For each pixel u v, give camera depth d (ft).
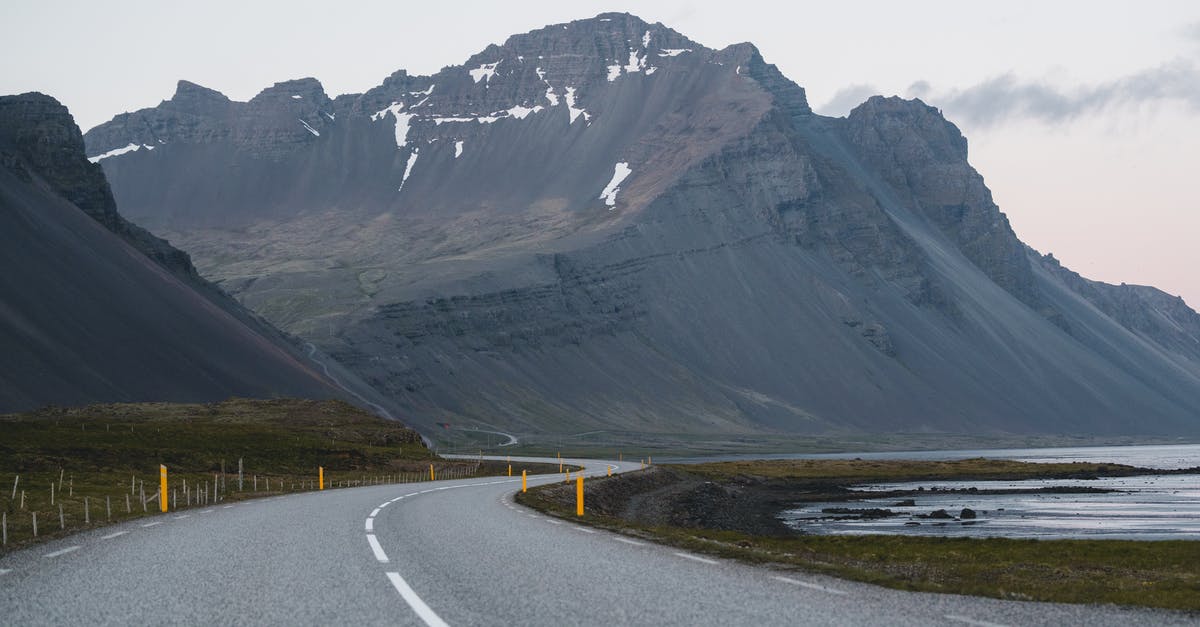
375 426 506.48
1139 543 167.53
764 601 61.41
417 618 55.16
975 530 267.80
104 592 63.98
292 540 96.12
